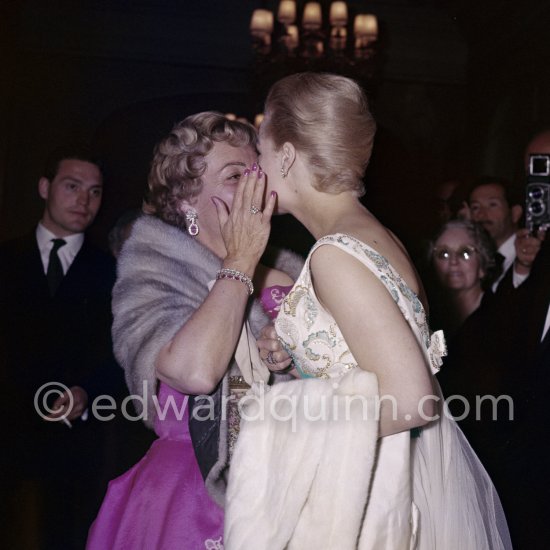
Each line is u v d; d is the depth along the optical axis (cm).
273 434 176
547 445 335
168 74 876
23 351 394
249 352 207
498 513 203
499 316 380
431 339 182
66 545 394
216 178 222
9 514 390
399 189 923
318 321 175
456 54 917
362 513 162
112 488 215
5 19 784
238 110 970
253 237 200
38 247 427
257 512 173
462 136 920
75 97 855
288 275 249
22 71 842
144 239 218
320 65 786
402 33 910
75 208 436
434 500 182
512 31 799
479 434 364
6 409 392
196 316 196
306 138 182
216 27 876
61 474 398
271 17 792
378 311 159
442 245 491
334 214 184
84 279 412
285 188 192
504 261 551
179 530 201
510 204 561
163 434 214
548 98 727
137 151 939
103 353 392
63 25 848
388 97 916
